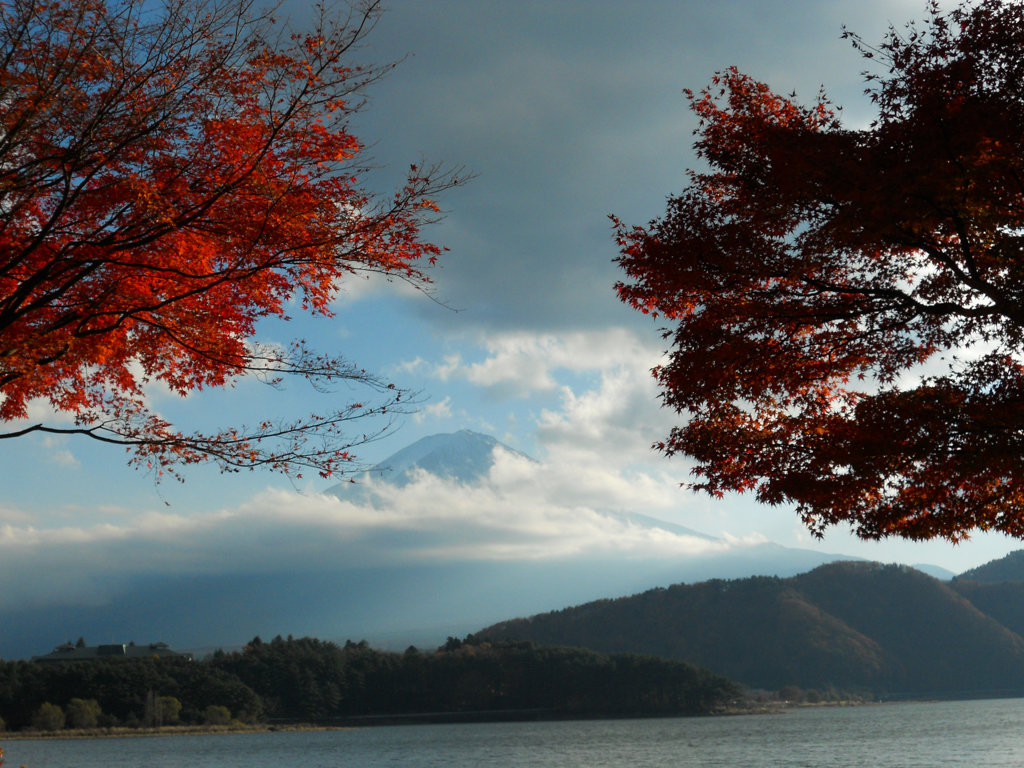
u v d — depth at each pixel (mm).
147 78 7363
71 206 7727
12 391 9125
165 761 82125
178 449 8492
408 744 103312
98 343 8688
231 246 7910
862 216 7824
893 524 9359
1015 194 7754
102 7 7125
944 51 8227
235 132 7688
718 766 70125
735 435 9797
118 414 9367
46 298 7789
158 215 7516
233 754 90500
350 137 7992
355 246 8047
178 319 8406
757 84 9656
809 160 7902
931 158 7445
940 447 8375
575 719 147125
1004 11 7965
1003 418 8148
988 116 7598
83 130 7176
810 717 147125
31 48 7012
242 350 8641
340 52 7719
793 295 9352
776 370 9586
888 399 8922
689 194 9688
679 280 9336
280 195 7559
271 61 7629
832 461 8945
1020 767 63781
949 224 8398
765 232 8891
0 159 7160
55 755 87750
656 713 151875
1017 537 9508
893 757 74438
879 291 9078
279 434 8523
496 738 110562
